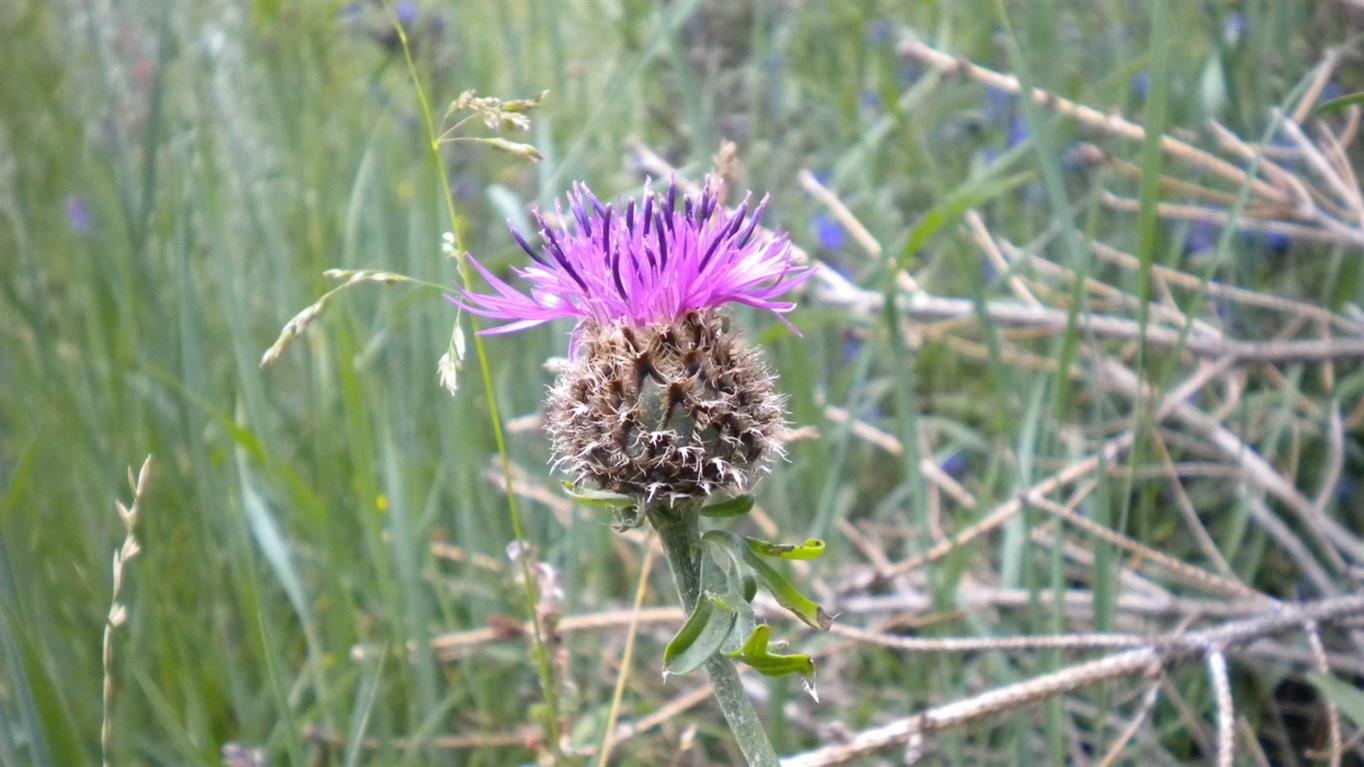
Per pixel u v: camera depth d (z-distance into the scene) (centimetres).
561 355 18
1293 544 16
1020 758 15
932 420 19
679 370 9
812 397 17
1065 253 17
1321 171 16
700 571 9
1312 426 18
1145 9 20
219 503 16
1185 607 15
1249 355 16
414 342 19
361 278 10
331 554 15
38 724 11
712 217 10
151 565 15
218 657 16
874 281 20
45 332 18
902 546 20
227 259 17
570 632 16
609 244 10
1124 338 16
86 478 17
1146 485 15
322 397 17
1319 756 13
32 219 20
